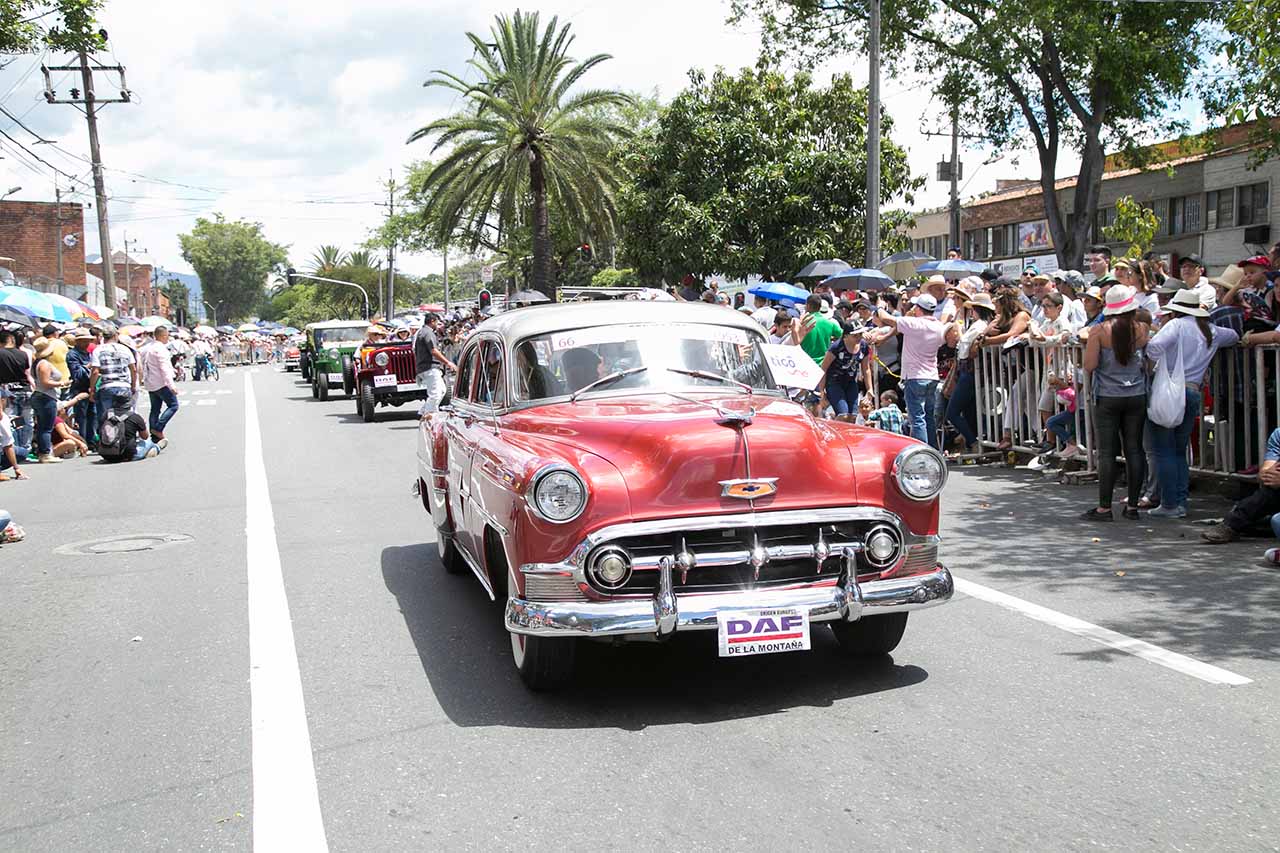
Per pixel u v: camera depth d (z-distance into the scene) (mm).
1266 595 6062
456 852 3375
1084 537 7672
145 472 13492
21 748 4430
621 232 32250
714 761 4027
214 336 68750
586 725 4449
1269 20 10492
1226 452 8727
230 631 6074
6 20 17812
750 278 28781
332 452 14906
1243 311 8742
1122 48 21234
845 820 3502
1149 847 3270
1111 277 10266
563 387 5664
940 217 42750
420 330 16984
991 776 3814
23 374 14422
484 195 32906
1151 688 4664
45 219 56688
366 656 5512
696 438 4520
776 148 24844
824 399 11258
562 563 4422
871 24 19547
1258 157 20984
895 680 4883
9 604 6883
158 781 4039
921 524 4785
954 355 11719
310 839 3500
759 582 4562
